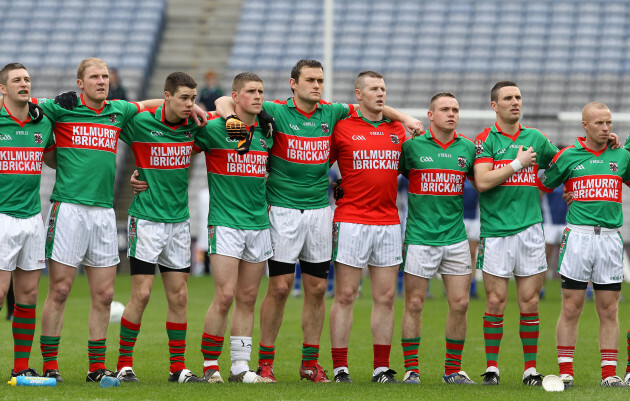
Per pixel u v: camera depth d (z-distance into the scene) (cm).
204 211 6488
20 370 2602
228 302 2648
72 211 2559
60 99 2578
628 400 2330
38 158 2556
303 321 2775
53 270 2573
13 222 2522
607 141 2738
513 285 6669
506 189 2722
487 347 2725
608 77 9694
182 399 2256
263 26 10838
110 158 2609
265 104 2755
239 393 2367
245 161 2662
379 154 2752
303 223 2722
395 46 10338
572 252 2702
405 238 2792
